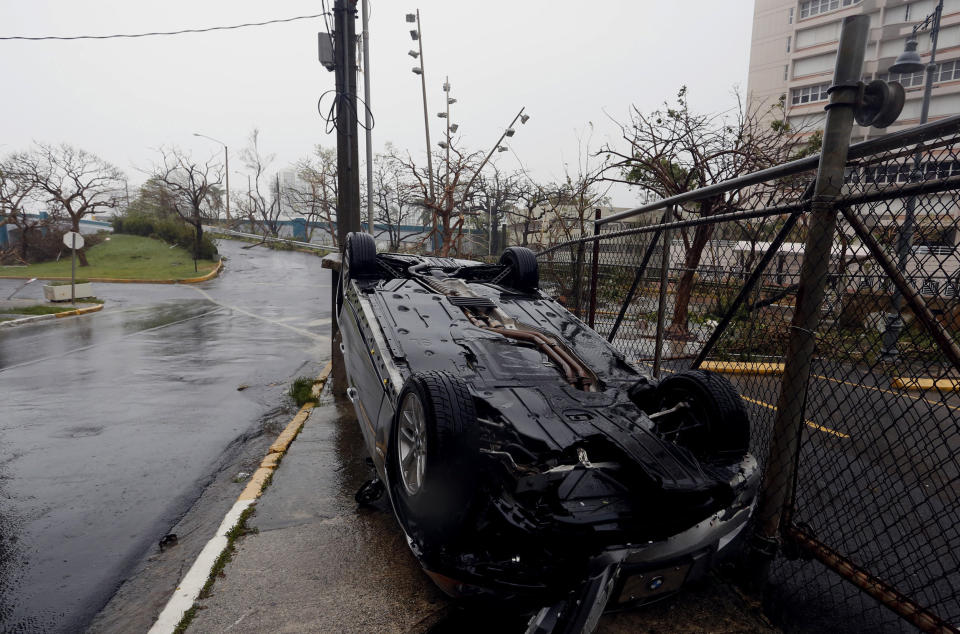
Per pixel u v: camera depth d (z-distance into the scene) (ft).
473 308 13.64
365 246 16.51
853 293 8.55
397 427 9.41
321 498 13.33
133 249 135.54
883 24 122.83
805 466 14.98
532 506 7.79
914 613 7.80
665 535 7.58
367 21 40.57
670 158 43.60
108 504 13.76
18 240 135.64
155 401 23.56
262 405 22.98
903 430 17.43
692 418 9.45
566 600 7.14
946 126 6.65
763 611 9.02
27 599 9.87
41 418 21.04
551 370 10.78
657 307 16.55
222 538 11.23
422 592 9.54
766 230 11.68
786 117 48.52
